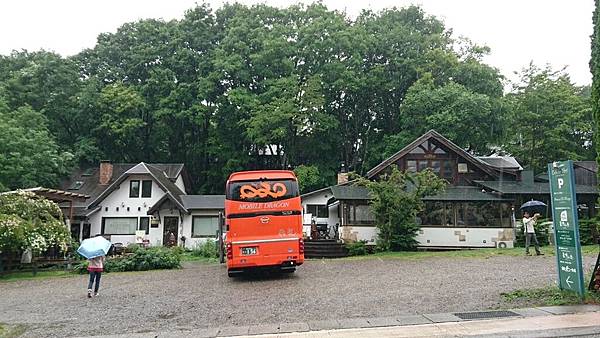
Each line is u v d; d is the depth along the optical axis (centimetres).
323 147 4219
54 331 859
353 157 4519
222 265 2181
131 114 4269
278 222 1447
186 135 4750
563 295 920
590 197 2664
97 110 4212
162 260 2105
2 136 3206
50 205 2169
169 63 4400
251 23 4356
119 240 3434
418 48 4200
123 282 1608
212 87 4041
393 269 1598
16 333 851
